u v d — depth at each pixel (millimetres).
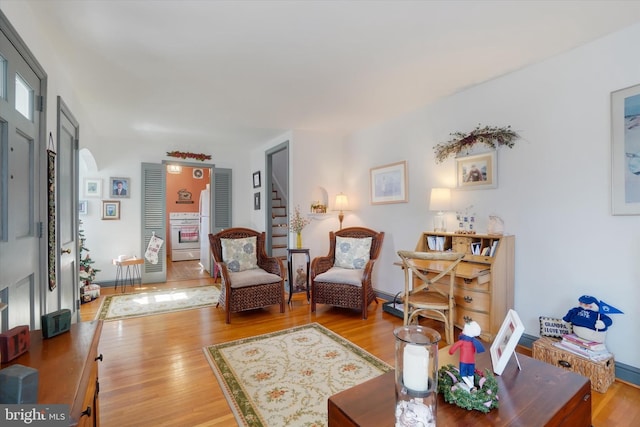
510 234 2961
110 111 3947
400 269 4191
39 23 2074
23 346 1197
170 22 2096
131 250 5391
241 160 6477
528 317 2832
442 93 3426
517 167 2906
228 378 2318
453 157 3486
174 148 5750
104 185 5215
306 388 2193
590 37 2359
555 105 2635
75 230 3199
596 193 2408
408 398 1134
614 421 1858
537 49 2518
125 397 2084
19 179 1761
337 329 3314
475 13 2035
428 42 2389
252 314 3828
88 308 4043
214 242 3949
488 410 1253
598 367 2137
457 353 1743
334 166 5180
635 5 1969
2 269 1498
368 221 4738
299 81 3080
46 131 2201
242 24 2131
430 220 3766
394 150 4270
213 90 3275
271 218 5727
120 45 2377
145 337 3090
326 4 1928
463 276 2678
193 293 4820
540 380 1491
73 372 1069
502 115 3010
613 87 2311
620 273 2289
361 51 2512
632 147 2221
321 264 4148
